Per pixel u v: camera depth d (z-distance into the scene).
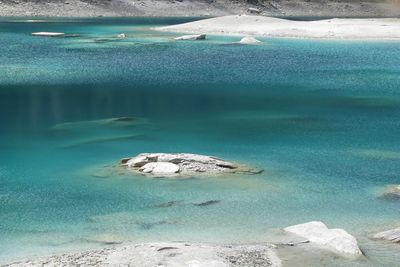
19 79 31.50
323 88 30.59
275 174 15.39
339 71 37.41
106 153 17.42
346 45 56.25
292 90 29.75
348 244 10.35
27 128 20.58
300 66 39.47
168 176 14.90
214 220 11.98
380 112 24.45
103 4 110.94
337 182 14.84
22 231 11.37
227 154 17.44
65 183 14.49
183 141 18.98
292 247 10.42
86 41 54.72
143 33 66.06
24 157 16.98
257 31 67.25
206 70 36.44
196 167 15.50
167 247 10.13
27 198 13.39
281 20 79.06
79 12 104.69
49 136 19.50
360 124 22.06
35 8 100.62
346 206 13.05
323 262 9.79
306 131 20.75
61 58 41.03
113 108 24.30
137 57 42.56
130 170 15.49
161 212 12.43
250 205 12.94
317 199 13.48
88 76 33.03
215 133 20.19
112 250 10.05
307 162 16.70
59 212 12.46
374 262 9.88
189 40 58.28
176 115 23.12
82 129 20.50
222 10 128.50
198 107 24.84
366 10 155.62
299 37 63.97
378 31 68.12
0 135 19.56
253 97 27.47
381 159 17.17
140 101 25.95
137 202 13.06
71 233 11.26
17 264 9.55
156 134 19.91
